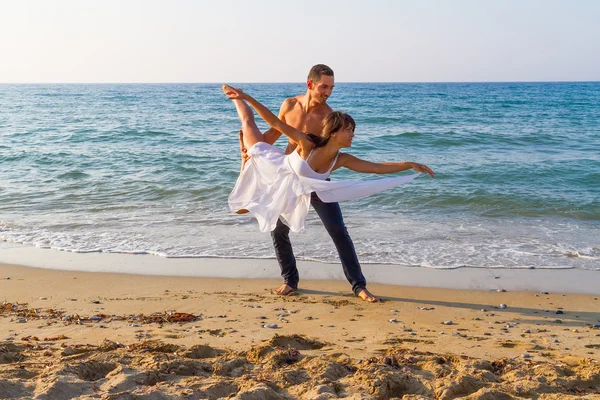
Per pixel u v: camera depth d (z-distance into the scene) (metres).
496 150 18.86
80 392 3.04
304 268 7.14
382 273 6.95
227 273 6.96
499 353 4.26
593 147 19.48
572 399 3.13
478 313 5.55
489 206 10.74
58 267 7.23
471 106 45.75
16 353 3.87
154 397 2.98
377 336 4.71
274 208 5.32
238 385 3.21
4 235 8.83
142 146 19.94
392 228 9.12
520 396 3.21
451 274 6.92
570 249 7.99
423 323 5.18
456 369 3.63
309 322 5.13
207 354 3.97
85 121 31.67
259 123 29.64
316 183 5.30
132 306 5.66
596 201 11.05
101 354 3.72
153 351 3.96
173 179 13.41
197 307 5.63
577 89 111.56
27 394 2.98
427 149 19.06
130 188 12.48
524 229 9.13
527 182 13.04
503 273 6.96
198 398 3.03
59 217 10.02
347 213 10.18
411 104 49.72
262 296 6.08
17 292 6.21
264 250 7.91
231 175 13.89
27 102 60.84
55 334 4.62
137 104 54.50
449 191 11.90
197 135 23.52
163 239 8.53
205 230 9.03
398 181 5.45
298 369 3.52
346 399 3.07
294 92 97.88
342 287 6.45
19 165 15.60
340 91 102.00
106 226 9.35
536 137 21.31
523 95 74.62
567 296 6.16
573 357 4.12
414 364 3.70
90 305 5.70
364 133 23.20
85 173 14.23
